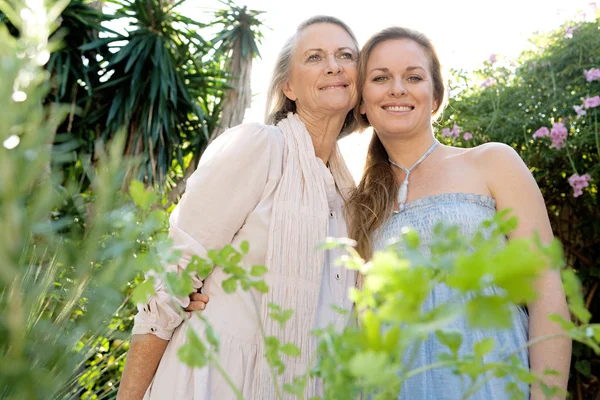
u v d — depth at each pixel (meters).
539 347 1.55
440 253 0.56
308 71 1.97
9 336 0.53
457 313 0.49
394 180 1.95
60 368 0.58
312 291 1.69
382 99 1.91
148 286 0.68
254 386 1.56
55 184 0.59
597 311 3.65
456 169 1.86
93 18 5.64
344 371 0.62
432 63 2.01
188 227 1.70
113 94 5.69
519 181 1.76
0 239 0.51
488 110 4.06
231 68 6.39
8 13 0.57
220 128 6.14
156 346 1.66
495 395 1.49
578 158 3.74
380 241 1.82
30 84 0.54
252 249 1.72
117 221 0.63
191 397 1.55
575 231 3.75
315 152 2.03
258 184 1.76
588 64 3.83
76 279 0.61
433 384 1.56
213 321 1.61
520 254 0.44
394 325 0.53
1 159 0.50
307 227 1.73
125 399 1.64
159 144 5.54
